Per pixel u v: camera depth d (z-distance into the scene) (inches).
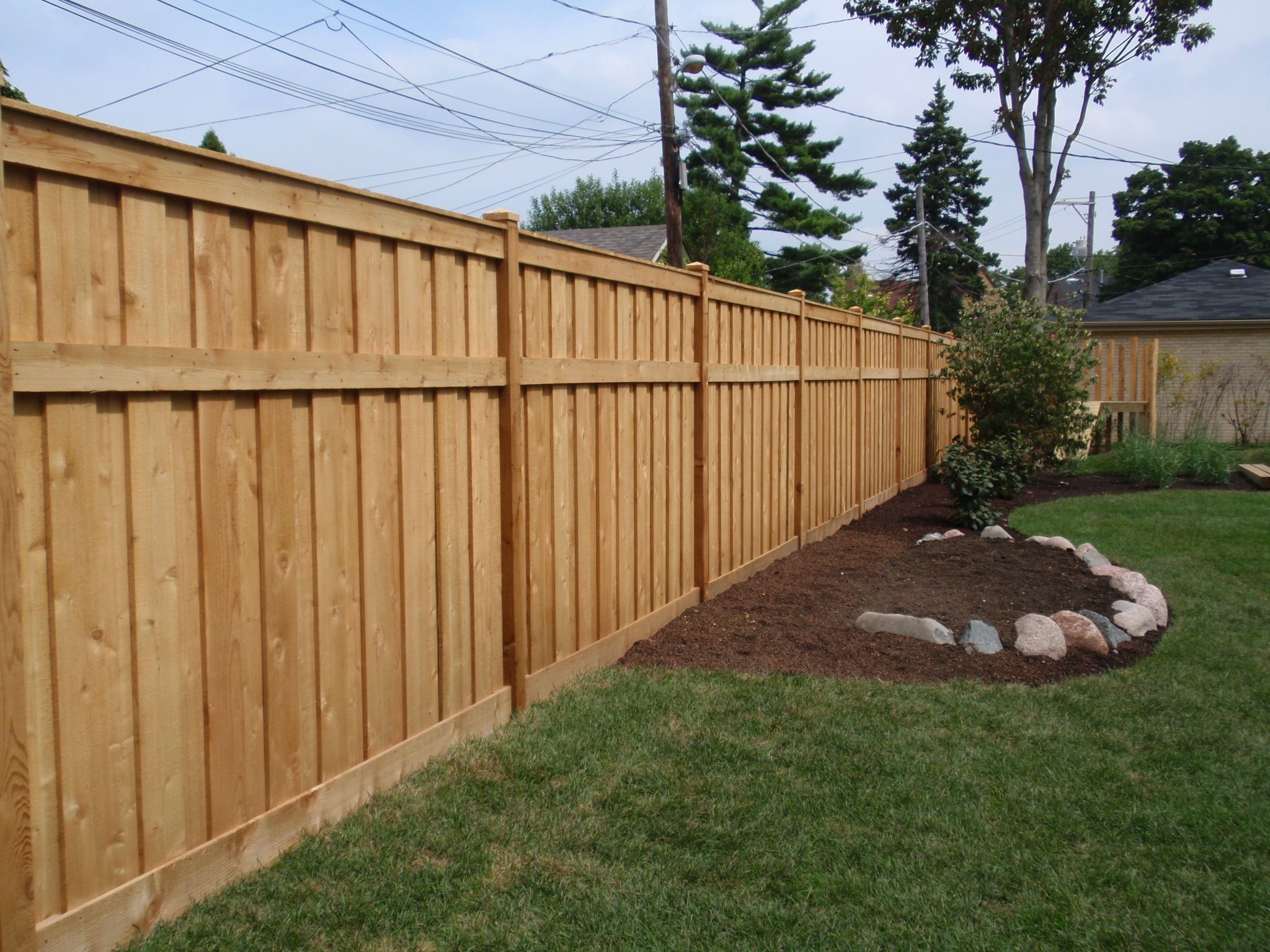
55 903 91.0
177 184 99.6
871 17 777.6
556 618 179.6
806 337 317.4
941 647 214.5
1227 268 974.4
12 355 84.1
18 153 84.5
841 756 155.2
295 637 119.3
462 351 147.6
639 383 207.2
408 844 121.9
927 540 330.0
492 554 159.6
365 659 131.6
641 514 211.8
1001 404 492.7
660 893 114.4
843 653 209.3
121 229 95.0
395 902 109.3
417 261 136.6
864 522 383.9
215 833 109.2
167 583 101.8
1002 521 392.8
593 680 186.5
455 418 147.8
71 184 90.4
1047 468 545.6
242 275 109.2
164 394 100.6
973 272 1738.4
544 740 155.6
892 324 437.1
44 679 89.4
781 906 113.1
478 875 116.1
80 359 90.5
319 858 117.2
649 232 1109.1
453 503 148.4
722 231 1077.8
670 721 167.0
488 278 153.6
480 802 134.4
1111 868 123.5
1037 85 738.2
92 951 94.1
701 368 236.2
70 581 91.6
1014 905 115.2
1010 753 158.6
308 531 120.6
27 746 85.8
